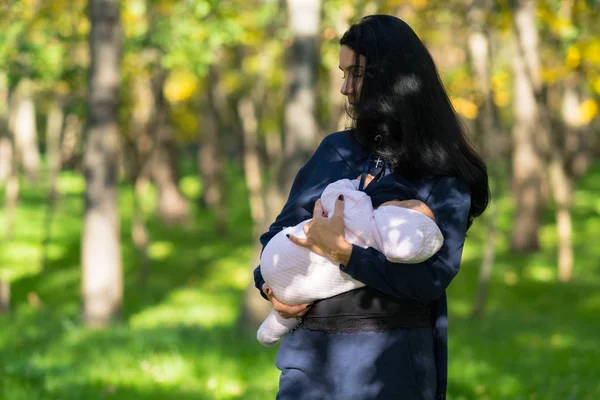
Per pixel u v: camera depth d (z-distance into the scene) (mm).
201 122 33094
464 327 13930
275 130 27375
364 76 3041
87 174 14008
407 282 2877
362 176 3070
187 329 10859
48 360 8305
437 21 19766
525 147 23016
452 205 2973
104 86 13773
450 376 8797
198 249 25703
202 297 19172
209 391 7461
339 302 2973
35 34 19562
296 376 3016
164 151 30766
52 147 33844
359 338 2957
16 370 7715
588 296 17844
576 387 8516
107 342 9500
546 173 27859
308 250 2955
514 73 21000
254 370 8414
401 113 2996
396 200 2979
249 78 25578
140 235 20891
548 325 14383
